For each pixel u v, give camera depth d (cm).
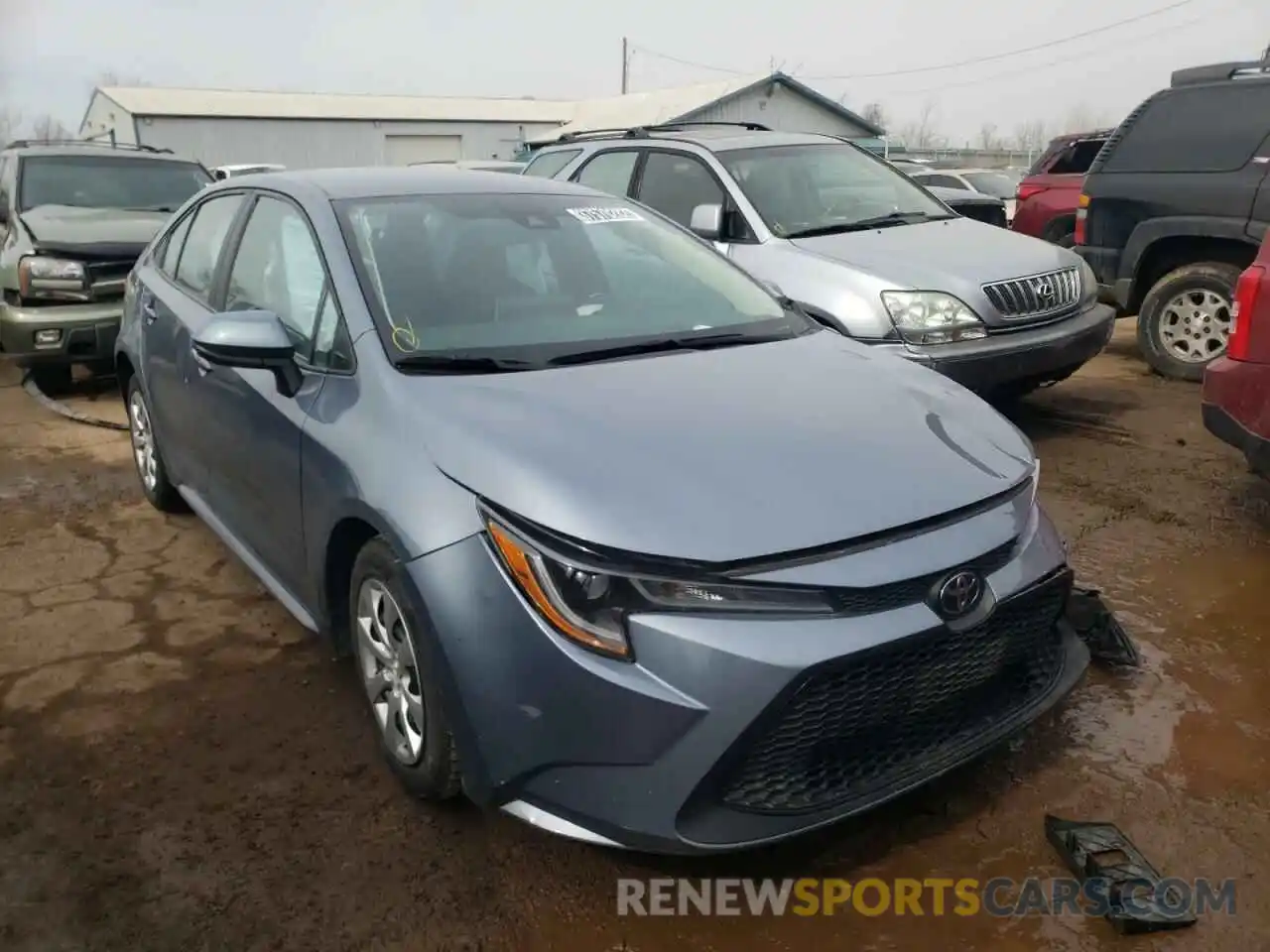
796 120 3841
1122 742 324
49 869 273
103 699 355
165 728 338
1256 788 300
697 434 271
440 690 259
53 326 720
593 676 234
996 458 287
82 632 404
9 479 588
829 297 571
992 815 292
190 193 941
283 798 302
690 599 234
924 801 299
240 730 336
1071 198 1095
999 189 2072
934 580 248
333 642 329
